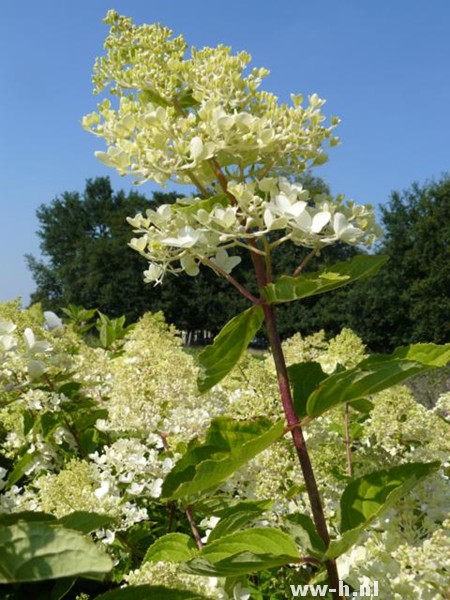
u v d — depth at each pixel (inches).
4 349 102.0
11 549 47.1
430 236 1696.6
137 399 140.9
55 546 47.2
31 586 92.9
